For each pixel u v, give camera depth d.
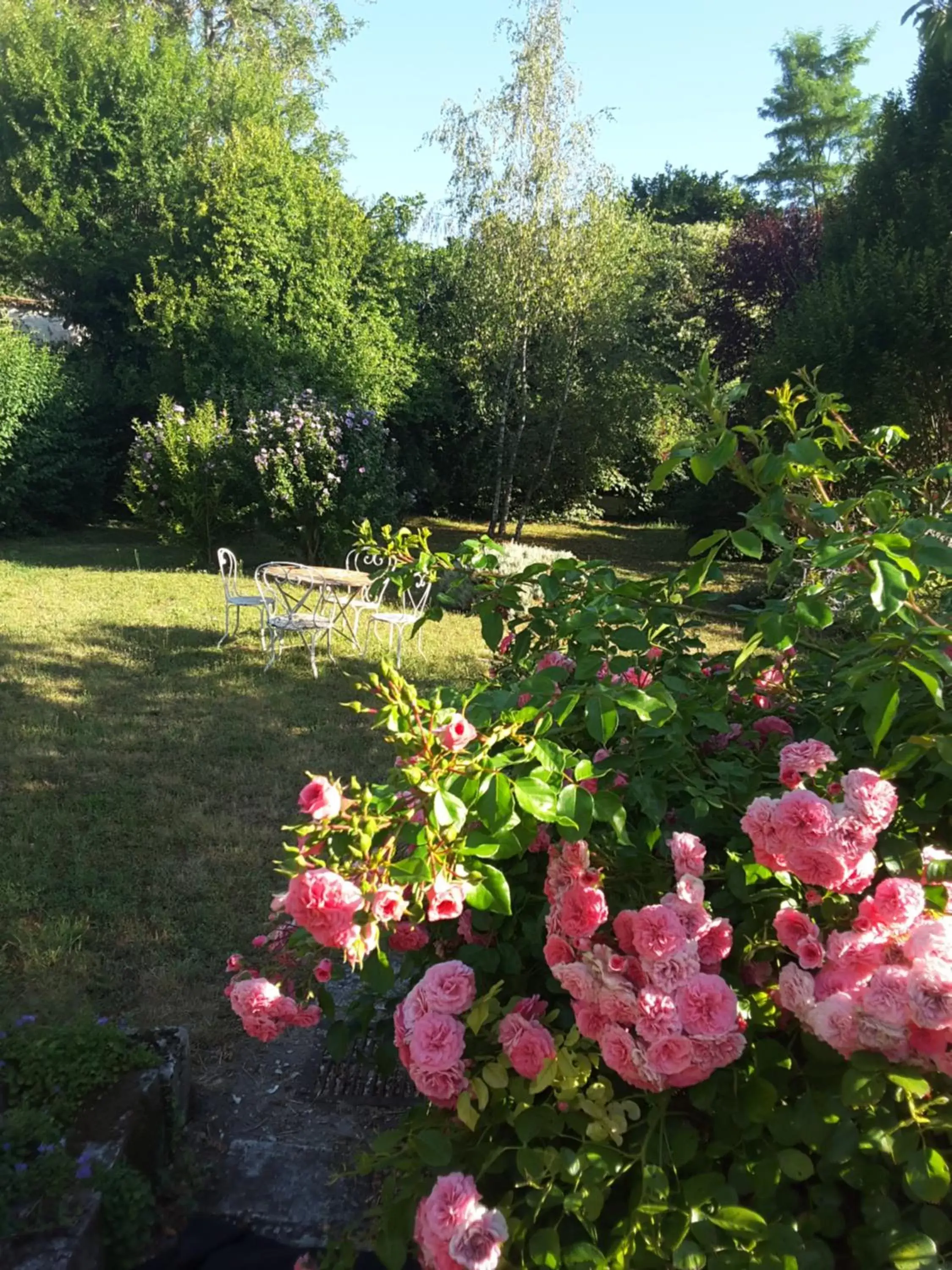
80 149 15.78
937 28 3.48
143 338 15.16
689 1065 1.52
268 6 22.28
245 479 11.77
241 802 4.66
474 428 17.34
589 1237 1.63
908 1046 1.45
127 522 16.52
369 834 1.63
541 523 18.97
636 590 2.29
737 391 2.13
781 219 17.00
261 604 7.37
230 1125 2.50
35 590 9.98
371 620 7.27
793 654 2.46
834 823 1.55
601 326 14.36
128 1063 2.34
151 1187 2.21
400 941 1.89
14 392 13.60
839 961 1.57
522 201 13.90
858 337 10.39
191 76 16.95
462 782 1.66
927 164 11.61
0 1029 2.46
